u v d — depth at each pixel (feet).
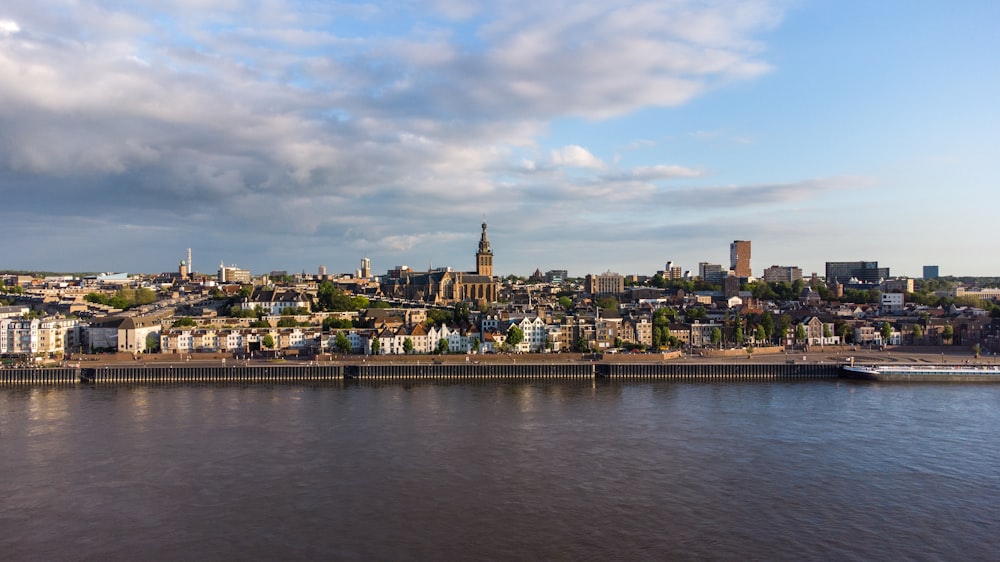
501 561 421.18
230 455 619.67
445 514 489.26
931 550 438.81
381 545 441.68
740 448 643.04
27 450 634.43
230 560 422.82
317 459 608.19
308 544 443.32
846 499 519.60
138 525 471.62
